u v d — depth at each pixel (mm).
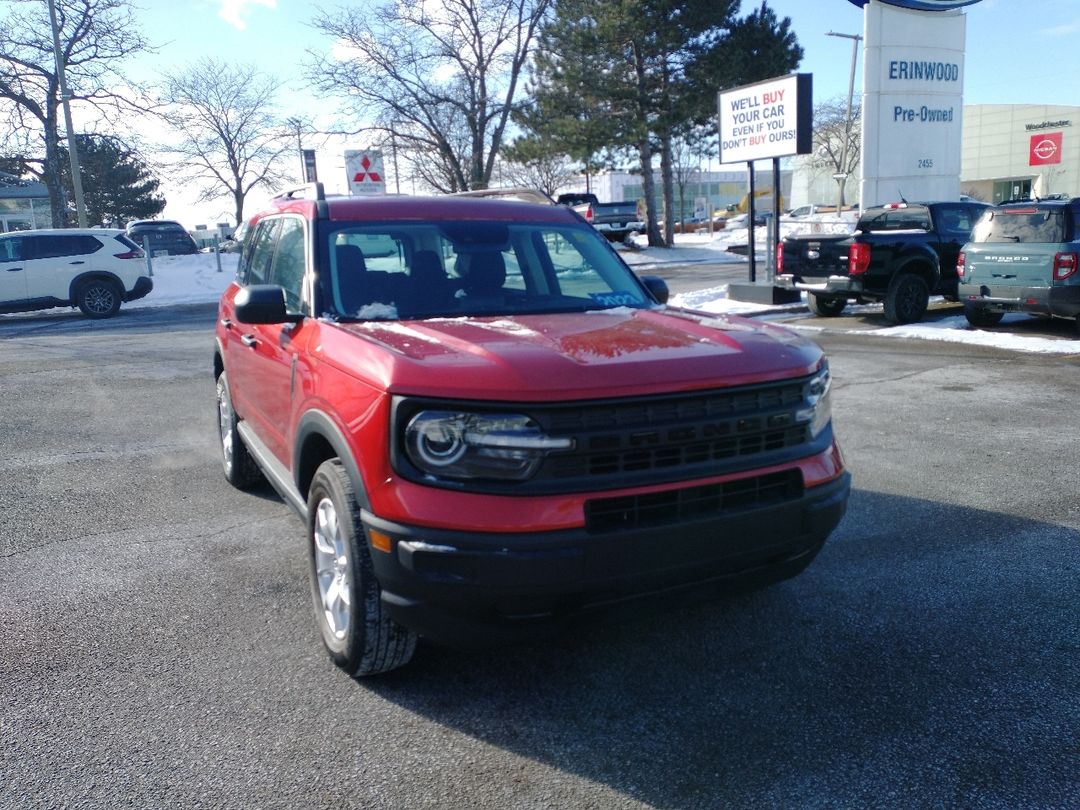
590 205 35594
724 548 3188
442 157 34125
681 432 3111
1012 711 3285
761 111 15938
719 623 4062
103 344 14516
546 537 2936
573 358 3186
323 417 3561
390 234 4477
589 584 2992
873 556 4820
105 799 2871
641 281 4914
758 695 3438
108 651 3898
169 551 5098
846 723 3230
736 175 94312
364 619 3346
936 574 4562
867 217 15062
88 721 3334
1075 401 8336
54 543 5246
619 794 2857
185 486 6391
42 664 3785
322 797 2867
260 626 4133
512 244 4680
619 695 3467
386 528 3070
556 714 3340
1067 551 4836
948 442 7098
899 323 13469
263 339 4758
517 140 33906
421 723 3295
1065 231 11070
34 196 44438
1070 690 3426
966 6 18016
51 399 9664
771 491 3334
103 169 54094
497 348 3277
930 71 18125
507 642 3164
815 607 4211
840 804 2781
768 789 2865
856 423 7773
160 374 11305
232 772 3006
